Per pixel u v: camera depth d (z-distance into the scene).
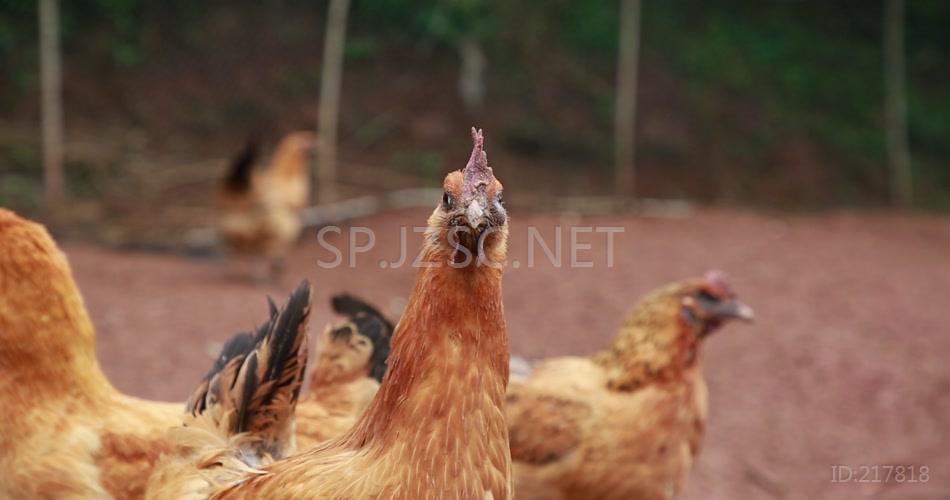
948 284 13.31
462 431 2.88
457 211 2.79
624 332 5.54
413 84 20.00
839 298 12.29
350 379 4.44
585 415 5.37
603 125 20.23
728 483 7.27
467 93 19.97
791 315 11.40
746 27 23.19
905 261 14.78
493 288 2.90
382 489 2.88
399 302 11.20
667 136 20.17
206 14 19.81
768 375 9.45
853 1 23.78
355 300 4.66
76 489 4.06
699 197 19.33
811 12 23.84
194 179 16.70
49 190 15.48
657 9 22.64
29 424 4.10
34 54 18.11
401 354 2.94
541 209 17.38
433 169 18.56
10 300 4.11
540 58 21.03
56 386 4.17
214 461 3.48
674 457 5.41
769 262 14.11
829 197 20.12
